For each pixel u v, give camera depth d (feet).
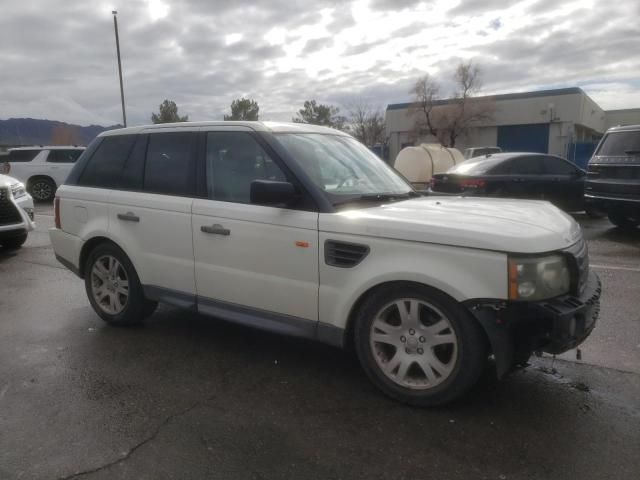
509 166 36.58
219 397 11.39
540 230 10.13
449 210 11.56
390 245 10.57
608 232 32.83
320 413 10.65
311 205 11.68
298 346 14.28
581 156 114.11
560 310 9.50
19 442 9.66
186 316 16.92
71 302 18.70
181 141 14.25
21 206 28.19
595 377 12.20
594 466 8.83
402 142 158.10
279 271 12.10
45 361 13.38
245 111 144.56
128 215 14.79
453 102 146.30
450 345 10.41
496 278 9.58
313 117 181.57
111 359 13.50
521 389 11.57
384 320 11.07
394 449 9.36
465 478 8.56
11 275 22.94
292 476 8.64
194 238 13.46
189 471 8.79
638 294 18.74
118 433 9.95
